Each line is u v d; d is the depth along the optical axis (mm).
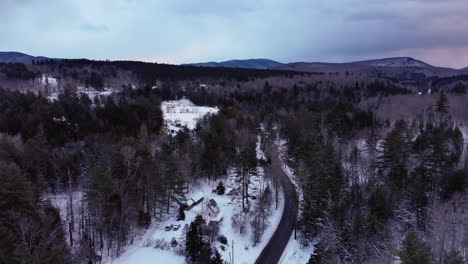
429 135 75312
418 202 46219
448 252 36875
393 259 34625
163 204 53344
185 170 57562
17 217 31984
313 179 49969
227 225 51406
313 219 46750
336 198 49969
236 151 73562
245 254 44938
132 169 51688
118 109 84062
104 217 42500
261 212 51281
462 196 49125
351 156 68375
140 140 68812
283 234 50344
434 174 56688
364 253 36719
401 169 56406
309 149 62844
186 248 40781
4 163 36875
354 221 39125
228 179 68812
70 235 40000
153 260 41625
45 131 65750
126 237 44969
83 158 57562
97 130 73125
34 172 49250
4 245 27797
